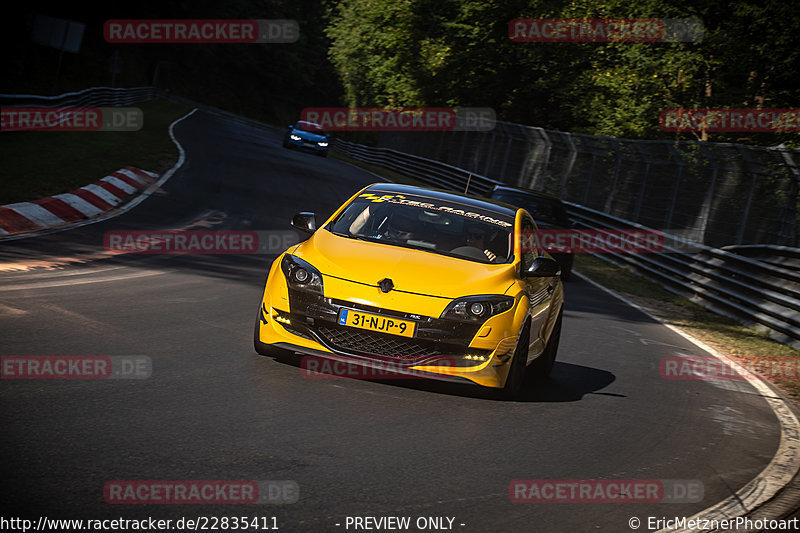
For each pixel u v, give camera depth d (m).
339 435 18.16
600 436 21.25
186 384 20.52
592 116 131.62
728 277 56.91
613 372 30.83
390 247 24.44
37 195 50.88
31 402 17.56
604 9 130.25
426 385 23.94
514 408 22.95
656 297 61.03
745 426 24.92
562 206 62.09
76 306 27.56
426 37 153.12
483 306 22.39
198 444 16.34
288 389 21.38
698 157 74.56
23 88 157.25
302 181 96.94
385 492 15.07
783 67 113.06
